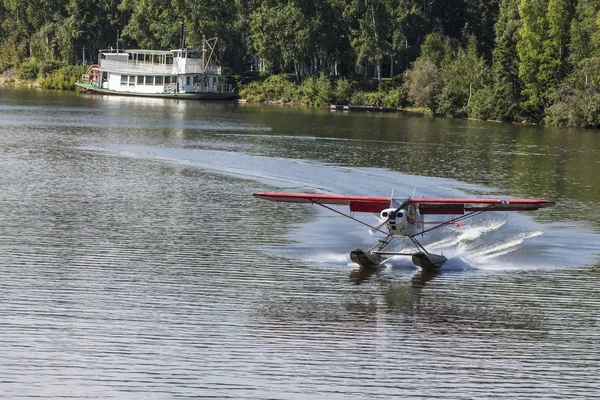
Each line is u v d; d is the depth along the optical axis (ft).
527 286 193.77
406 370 137.69
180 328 154.81
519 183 377.50
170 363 137.59
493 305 176.96
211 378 132.26
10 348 141.28
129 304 169.07
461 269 209.46
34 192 307.58
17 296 171.83
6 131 547.90
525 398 127.95
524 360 143.33
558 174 415.44
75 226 248.11
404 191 343.87
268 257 216.54
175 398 124.88
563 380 135.03
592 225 273.54
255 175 377.50
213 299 175.11
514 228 262.67
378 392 128.98
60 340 146.10
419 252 209.26
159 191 321.73
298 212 282.15
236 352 143.54
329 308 171.32
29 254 210.18
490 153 510.17
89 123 642.63
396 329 158.30
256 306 171.12
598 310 175.32
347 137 589.73
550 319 167.63
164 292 179.22
